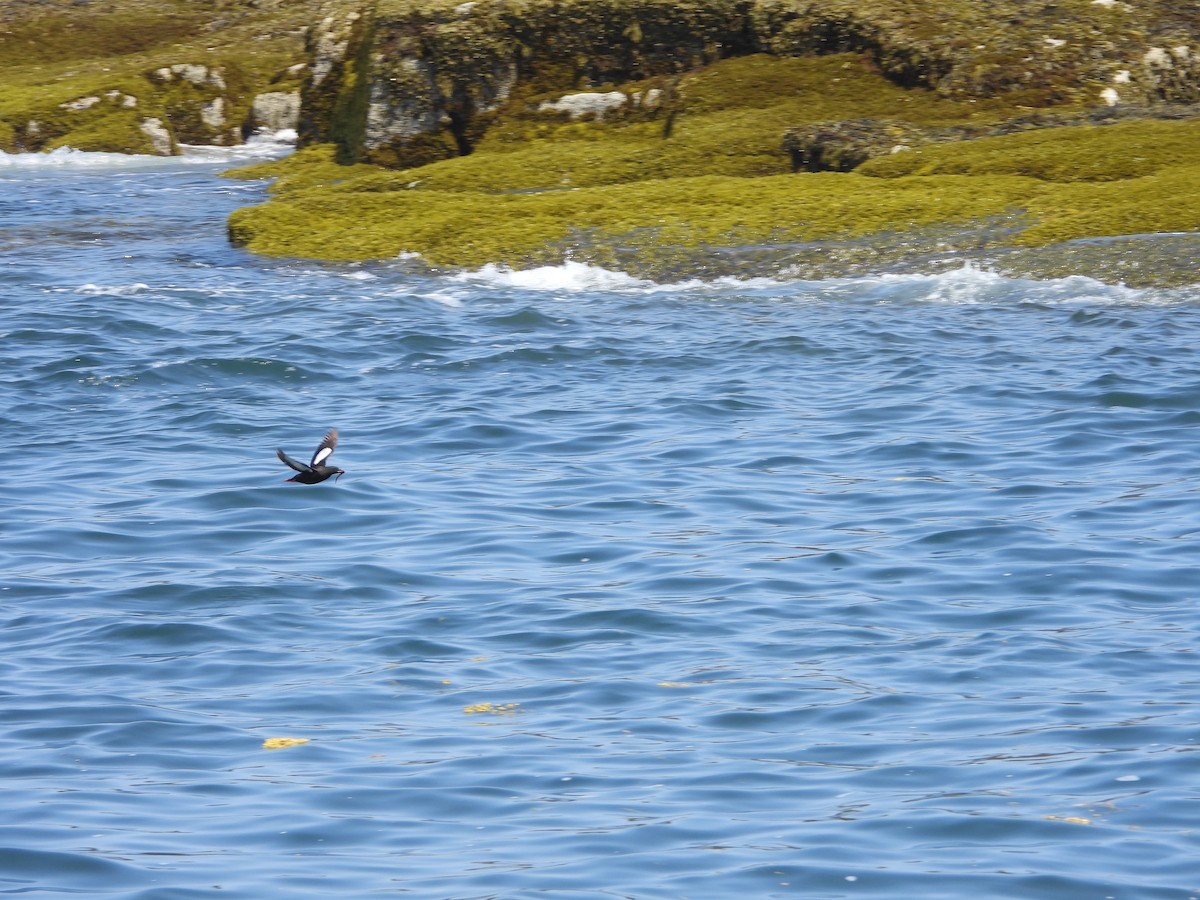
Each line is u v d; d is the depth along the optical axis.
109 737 28.75
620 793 26.28
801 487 45.84
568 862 23.69
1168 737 28.00
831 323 70.81
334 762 27.64
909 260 81.00
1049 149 93.56
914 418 53.88
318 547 40.56
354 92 128.62
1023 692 30.52
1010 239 81.38
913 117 110.69
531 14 122.00
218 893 22.67
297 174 123.88
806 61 118.38
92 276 87.12
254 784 26.72
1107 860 23.50
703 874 23.23
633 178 108.88
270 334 69.69
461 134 123.88
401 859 23.84
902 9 119.25
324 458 30.28
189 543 41.00
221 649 33.44
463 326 71.75
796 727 29.05
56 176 139.38
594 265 84.44
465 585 37.44
